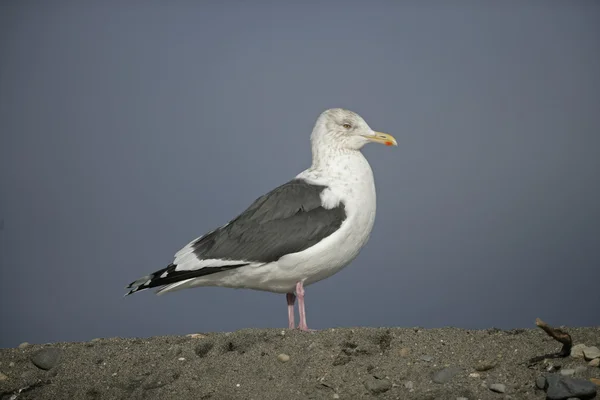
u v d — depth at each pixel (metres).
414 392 7.91
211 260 9.91
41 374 9.20
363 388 8.08
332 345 8.93
